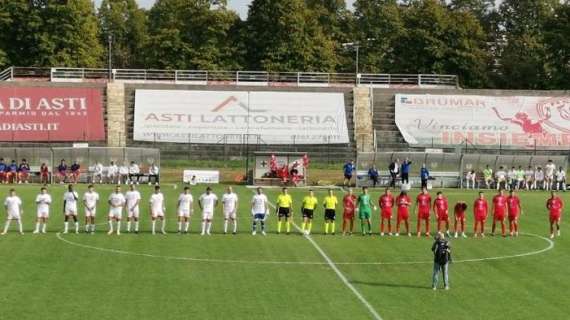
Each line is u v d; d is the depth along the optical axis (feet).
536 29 492.54
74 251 156.04
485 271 146.92
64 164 273.54
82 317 112.57
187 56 408.26
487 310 120.78
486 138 330.13
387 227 193.77
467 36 420.77
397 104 341.62
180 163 308.81
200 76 396.16
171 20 422.82
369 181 277.85
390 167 275.18
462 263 153.38
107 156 277.85
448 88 353.92
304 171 276.21
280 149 319.06
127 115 327.88
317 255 157.28
